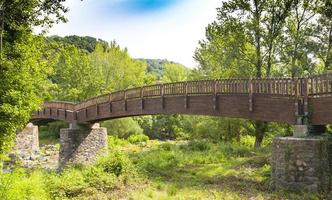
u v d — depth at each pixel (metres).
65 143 33.84
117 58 74.44
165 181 21.47
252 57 33.03
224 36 33.59
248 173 21.30
